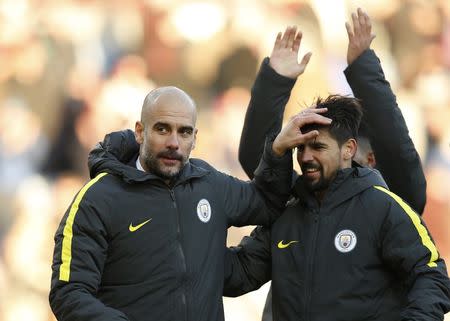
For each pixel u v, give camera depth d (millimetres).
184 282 12633
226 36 43500
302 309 12758
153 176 12742
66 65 42438
